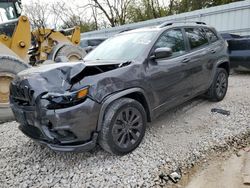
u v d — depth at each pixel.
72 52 7.34
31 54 7.34
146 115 3.53
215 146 3.51
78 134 2.82
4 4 7.30
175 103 4.04
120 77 3.13
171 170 2.99
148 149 3.38
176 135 3.80
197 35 4.75
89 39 12.17
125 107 3.14
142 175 2.87
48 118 2.76
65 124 2.74
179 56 4.11
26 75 3.06
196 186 2.77
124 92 3.13
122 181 2.78
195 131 3.92
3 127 4.56
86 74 3.01
